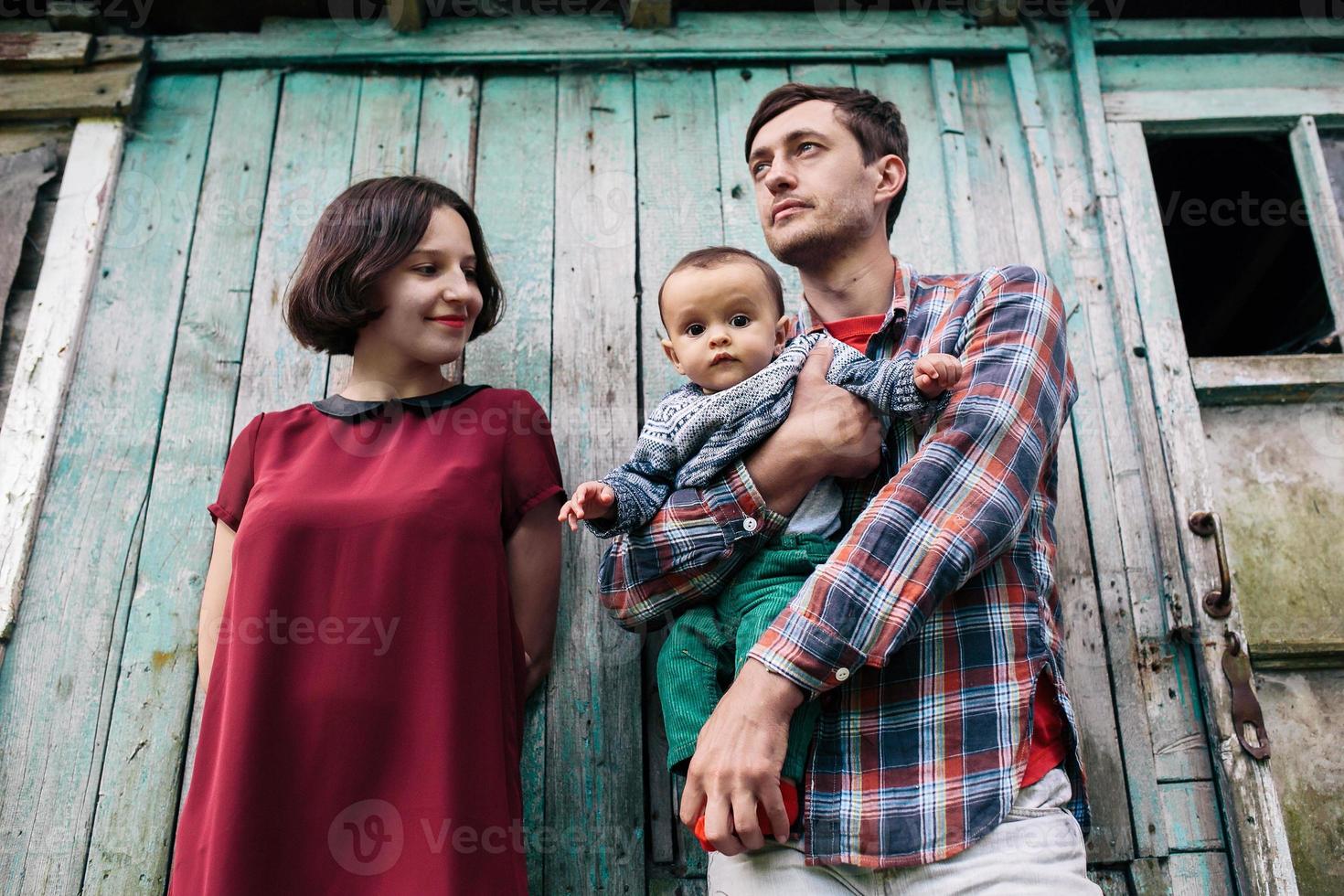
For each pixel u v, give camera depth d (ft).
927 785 4.24
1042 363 4.76
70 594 5.71
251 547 4.68
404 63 7.25
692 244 6.70
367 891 4.19
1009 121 7.22
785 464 4.61
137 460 6.05
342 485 4.91
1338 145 7.41
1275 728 5.83
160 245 6.64
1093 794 5.49
